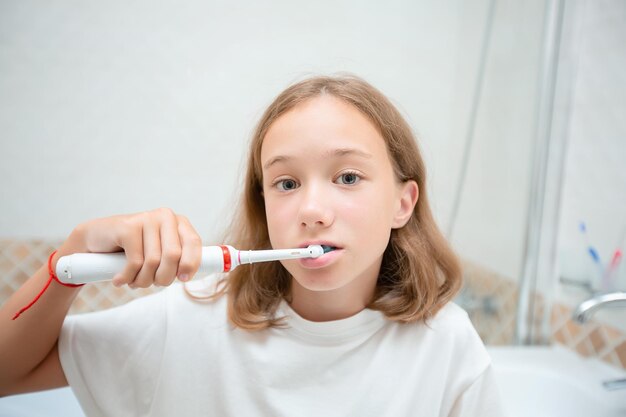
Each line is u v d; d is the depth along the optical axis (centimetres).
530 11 91
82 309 96
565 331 90
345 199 45
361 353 51
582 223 84
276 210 47
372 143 48
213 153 97
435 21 101
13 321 43
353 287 51
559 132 91
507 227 98
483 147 101
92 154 93
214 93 96
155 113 94
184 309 53
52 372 48
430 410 50
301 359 50
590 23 83
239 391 50
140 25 91
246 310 53
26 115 90
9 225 92
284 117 48
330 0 97
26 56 88
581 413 75
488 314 102
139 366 50
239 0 94
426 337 53
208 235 99
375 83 101
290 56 97
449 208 106
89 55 90
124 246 40
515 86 95
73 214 94
